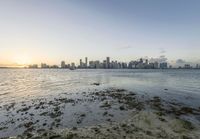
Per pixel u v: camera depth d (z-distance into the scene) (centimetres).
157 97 3058
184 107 2283
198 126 1534
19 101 2802
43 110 2158
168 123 1559
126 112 2009
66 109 2180
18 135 1353
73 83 6169
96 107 2270
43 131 1418
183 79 8381
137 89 4297
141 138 1229
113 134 1291
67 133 1290
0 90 4238
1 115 1962
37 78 9350
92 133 1305
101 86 5069
